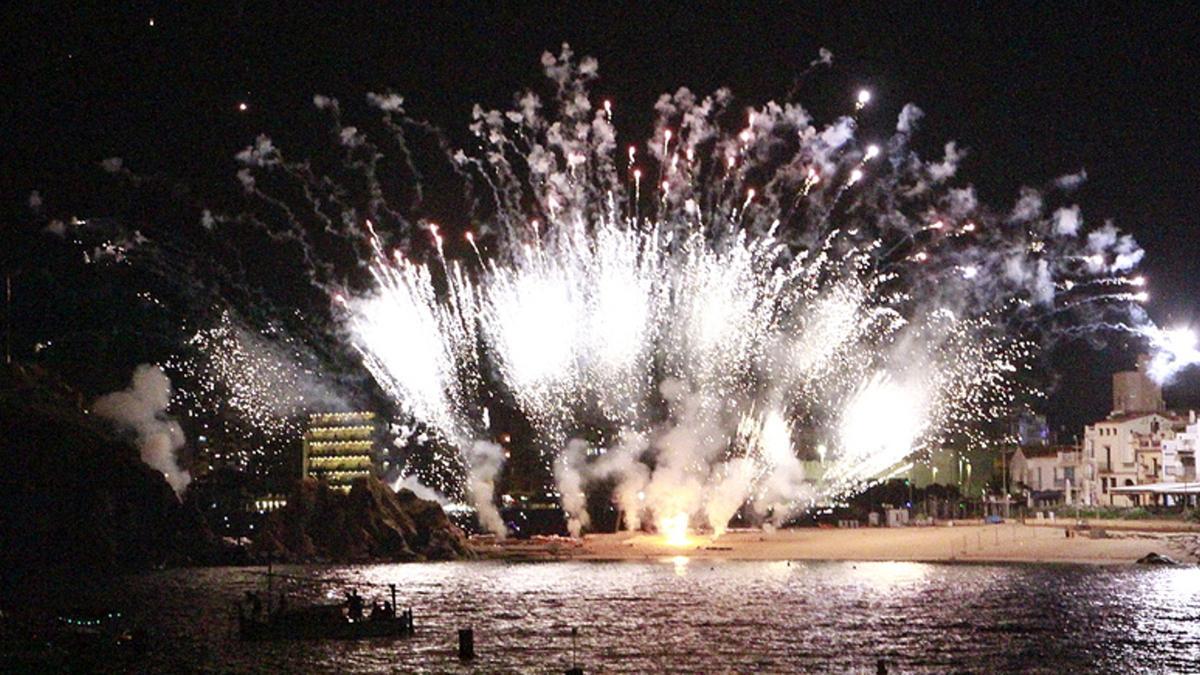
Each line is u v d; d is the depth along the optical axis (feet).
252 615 240.94
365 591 304.71
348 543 403.75
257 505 541.75
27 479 359.05
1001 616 242.78
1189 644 209.36
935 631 225.76
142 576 345.51
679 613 255.29
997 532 408.87
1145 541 376.27
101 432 387.75
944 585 297.74
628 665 197.77
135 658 207.41
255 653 212.02
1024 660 197.16
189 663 203.41
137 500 375.66
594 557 407.03
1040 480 519.19
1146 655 199.93
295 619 227.61
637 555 410.31
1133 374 509.76
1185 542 368.48
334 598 290.76
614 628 235.81
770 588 299.58
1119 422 473.67
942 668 191.72
